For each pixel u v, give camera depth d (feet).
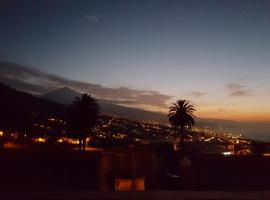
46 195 20.36
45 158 64.85
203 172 81.66
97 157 71.36
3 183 58.70
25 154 64.80
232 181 80.28
